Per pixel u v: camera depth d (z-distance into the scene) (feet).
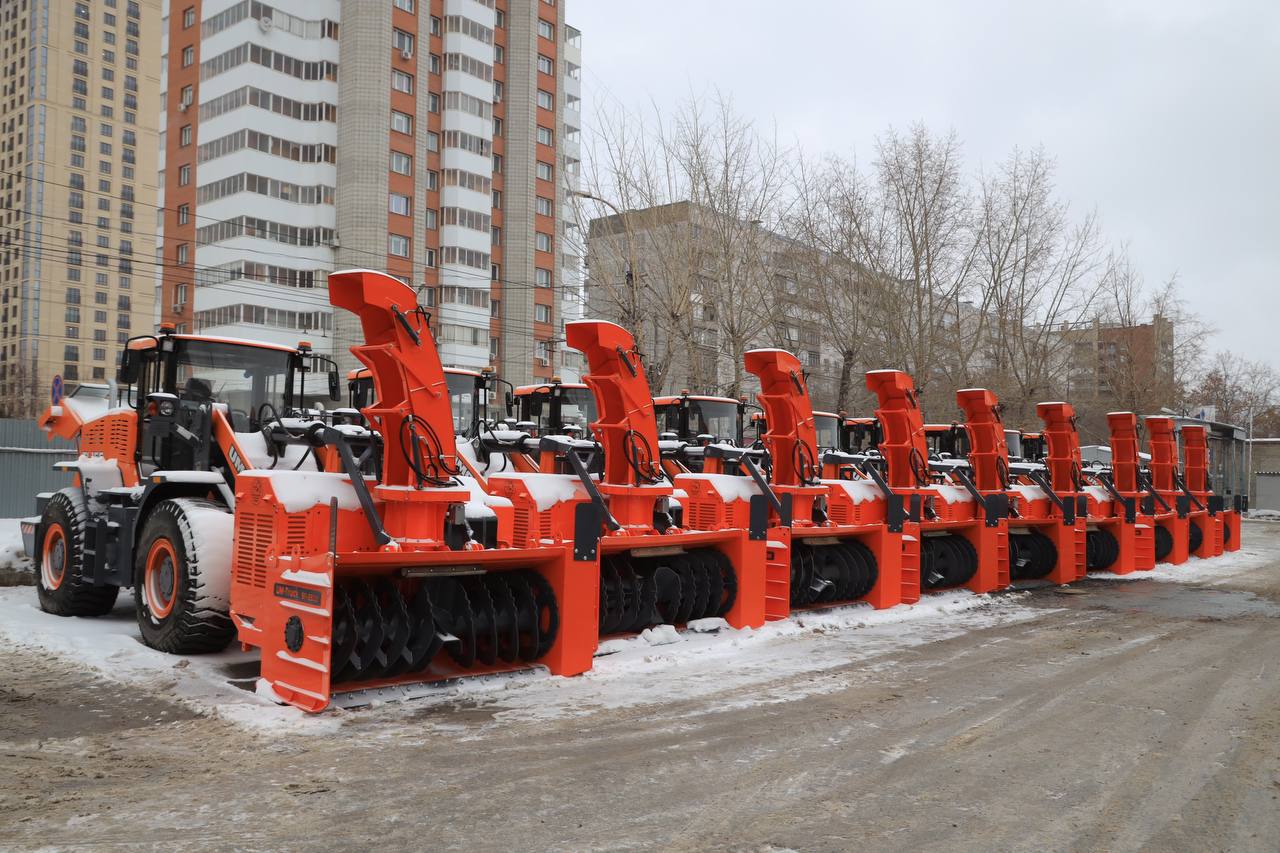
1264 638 30.71
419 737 17.29
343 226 146.51
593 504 23.27
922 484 39.04
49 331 333.21
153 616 24.11
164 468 26.45
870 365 90.33
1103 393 137.39
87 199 347.56
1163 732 18.89
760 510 29.94
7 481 58.39
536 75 175.01
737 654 26.50
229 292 141.59
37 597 33.19
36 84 337.72
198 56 148.77
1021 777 15.83
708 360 73.46
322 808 13.57
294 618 19.12
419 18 156.25
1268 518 127.85
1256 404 222.48
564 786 14.79
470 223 161.68
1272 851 12.76
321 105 147.23
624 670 23.70
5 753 15.94
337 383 30.09
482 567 21.62
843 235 88.02
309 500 20.45
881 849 12.59
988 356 100.58
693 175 71.15
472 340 161.58
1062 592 43.68
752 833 13.03
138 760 15.64
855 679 23.39
